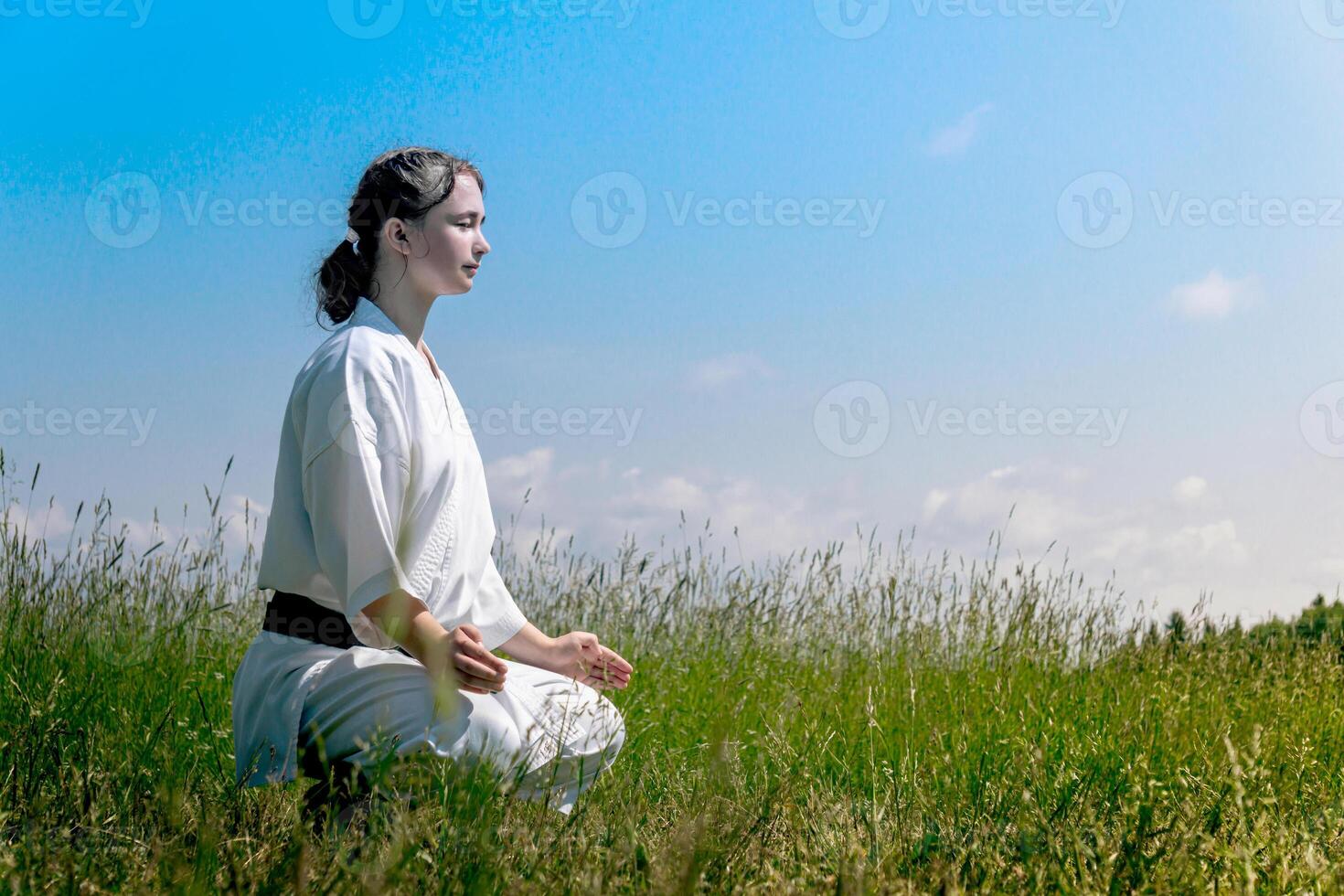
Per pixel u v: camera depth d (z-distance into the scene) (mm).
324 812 2688
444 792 2479
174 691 4125
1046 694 4660
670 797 3320
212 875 2170
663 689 4875
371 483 2705
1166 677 4926
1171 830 2520
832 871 2375
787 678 5039
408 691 2727
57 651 4039
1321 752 3955
